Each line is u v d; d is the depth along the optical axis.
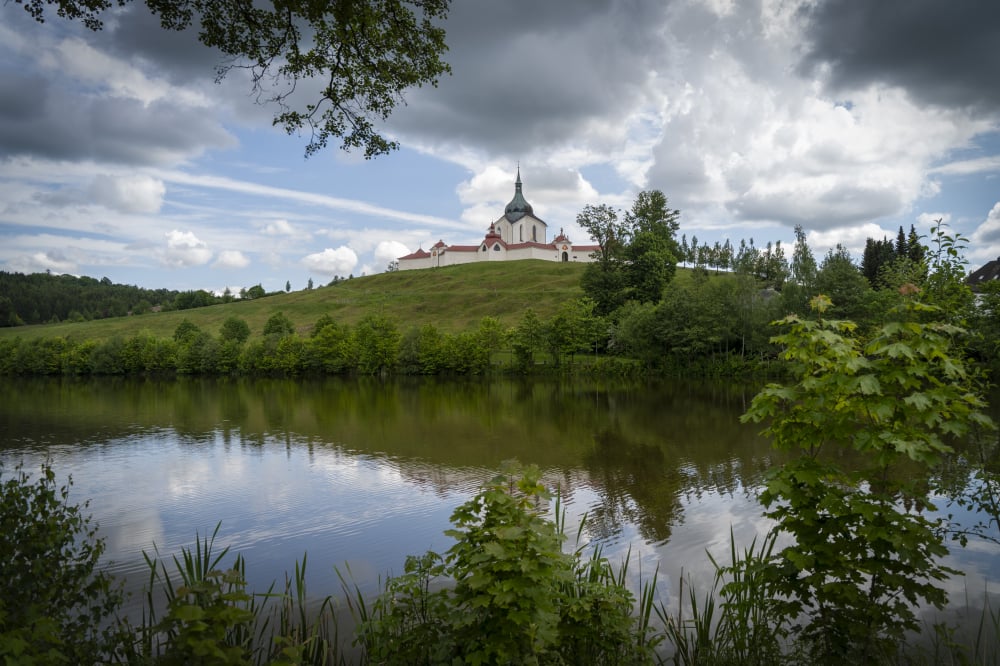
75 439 34.00
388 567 13.60
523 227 179.00
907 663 7.13
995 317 9.80
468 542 5.44
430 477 22.89
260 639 8.63
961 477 8.59
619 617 6.31
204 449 30.14
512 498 5.45
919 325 5.16
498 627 5.09
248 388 73.19
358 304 146.38
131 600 11.23
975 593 9.58
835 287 58.53
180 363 103.44
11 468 25.88
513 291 135.00
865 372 5.40
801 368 5.89
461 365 83.19
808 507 5.57
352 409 46.59
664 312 67.81
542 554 5.05
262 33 9.59
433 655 5.88
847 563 5.48
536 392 57.38
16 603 5.91
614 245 92.12
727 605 7.39
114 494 21.19
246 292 199.25
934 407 4.93
